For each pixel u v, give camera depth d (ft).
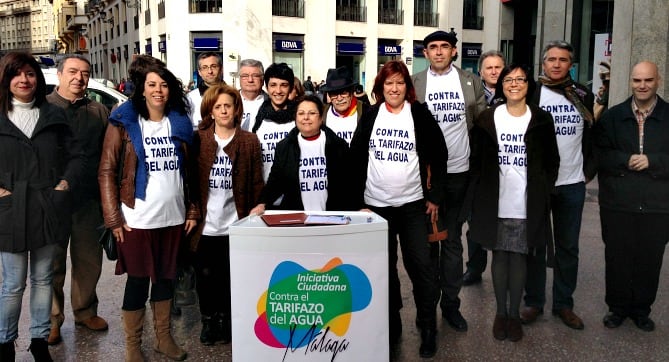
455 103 14.12
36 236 10.77
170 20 93.35
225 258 12.82
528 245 12.44
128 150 11.20
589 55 44.37
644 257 13.20
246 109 15.15
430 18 110.32
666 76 29.25
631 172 13.16
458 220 13.64
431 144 12.05
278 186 12.64
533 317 13.93
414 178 12.13
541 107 13.61
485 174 12.82
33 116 11.07
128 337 11.61
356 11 101.71
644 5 29.99
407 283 17.08
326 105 14.12
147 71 11.23
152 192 11.26
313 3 96.58
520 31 63.10
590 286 16.38
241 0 89.86
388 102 12.09
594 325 13.76
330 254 9.08
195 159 12.27
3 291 10.94
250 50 90.94
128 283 11.58
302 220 9.80
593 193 29.91
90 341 13.05
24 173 10.75
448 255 13.88
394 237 12.49
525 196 12.58
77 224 13.12
